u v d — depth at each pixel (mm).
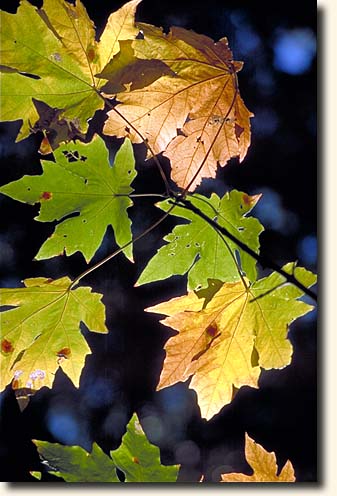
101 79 2252
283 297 2285
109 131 2285
